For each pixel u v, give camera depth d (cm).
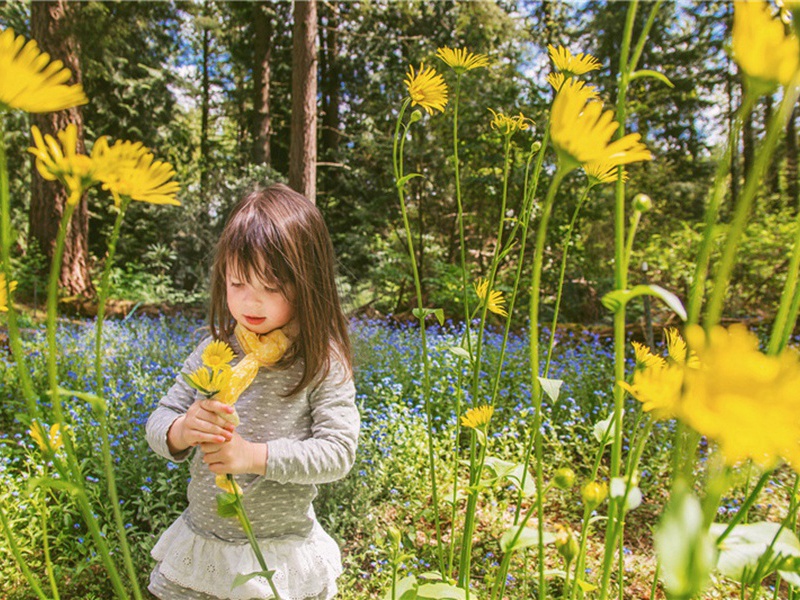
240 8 1113
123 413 287
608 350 496
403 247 860
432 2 1040
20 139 914
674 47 1312
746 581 51
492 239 819
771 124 35
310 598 131
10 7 931
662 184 998
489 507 260
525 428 319
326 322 133
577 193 747
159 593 128
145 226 1045
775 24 34
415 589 80
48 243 751
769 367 25
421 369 400
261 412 128
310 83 746
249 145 1231
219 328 142
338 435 127
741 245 671
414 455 282
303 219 131
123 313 716
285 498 129
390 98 1023
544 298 758
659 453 285
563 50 88
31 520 217
